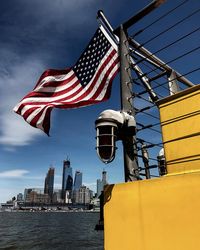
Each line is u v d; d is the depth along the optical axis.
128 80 4.75
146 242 3.11
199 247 2.71
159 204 3.10
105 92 5.80
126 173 3.96
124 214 3.41
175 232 2.91
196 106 3.60
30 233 86.44
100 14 6.47
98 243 60.44
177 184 3.01
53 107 5.91
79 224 140.88
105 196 3.72
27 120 5.99
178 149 3.62
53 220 191.62
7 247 53.41
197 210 2.79
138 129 4.27
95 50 6.51
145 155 4.49
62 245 56.62
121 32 5.21
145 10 4.98
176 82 6.13
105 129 3.86
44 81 6.52
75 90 6.32
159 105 4.07
